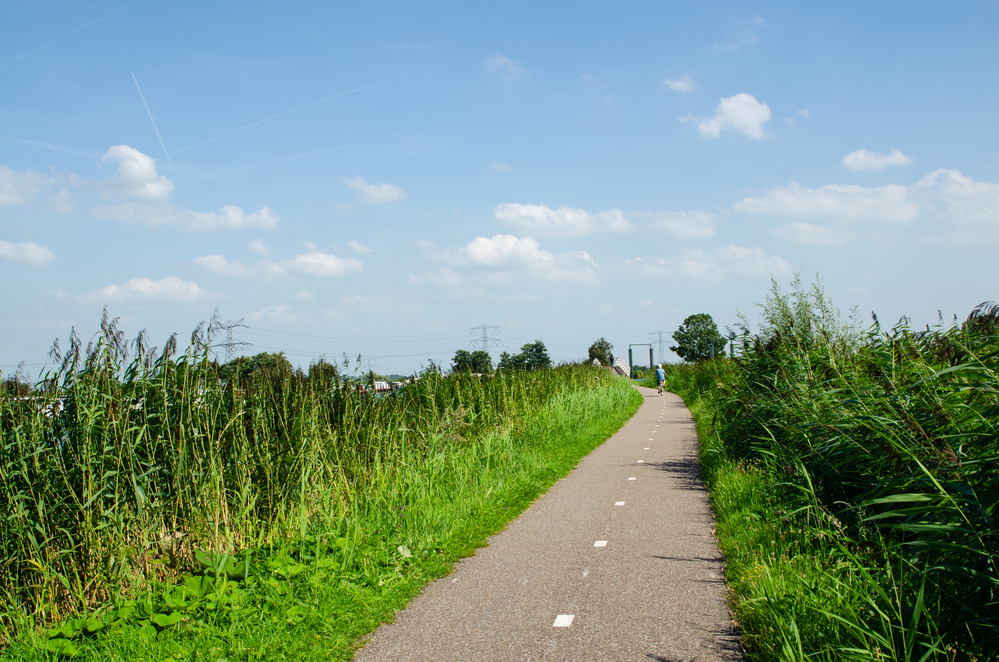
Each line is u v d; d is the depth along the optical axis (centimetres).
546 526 714
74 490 542
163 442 603
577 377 2375
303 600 489
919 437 477
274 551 577
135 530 543
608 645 405
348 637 438
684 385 3341
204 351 654
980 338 642
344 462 769
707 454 1075
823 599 400
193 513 587
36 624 475
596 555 598
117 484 536
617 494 864
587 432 1475
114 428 560
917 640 337
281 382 763
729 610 448
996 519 349
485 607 484
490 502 808
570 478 1002
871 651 332
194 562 570
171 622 445
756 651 379
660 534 656
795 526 557
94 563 510
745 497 716
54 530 515
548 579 538
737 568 513
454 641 427
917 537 461
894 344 728
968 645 323
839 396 705
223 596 480
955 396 516
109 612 470
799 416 789
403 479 818
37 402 546
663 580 518
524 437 1256
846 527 523
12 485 503
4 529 489
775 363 998
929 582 369
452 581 547
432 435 973
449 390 1247
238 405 677
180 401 628
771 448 827
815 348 963
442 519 708
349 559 564
